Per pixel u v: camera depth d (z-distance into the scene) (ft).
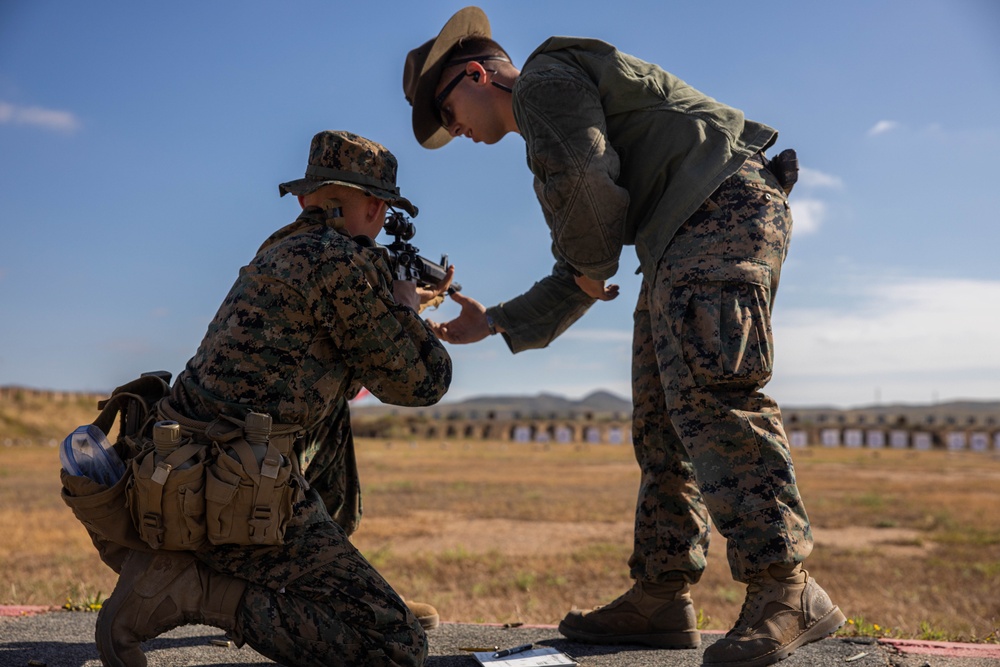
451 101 8.84
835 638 8.79
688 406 7.21
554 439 268.41
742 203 7.34
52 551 29.60
